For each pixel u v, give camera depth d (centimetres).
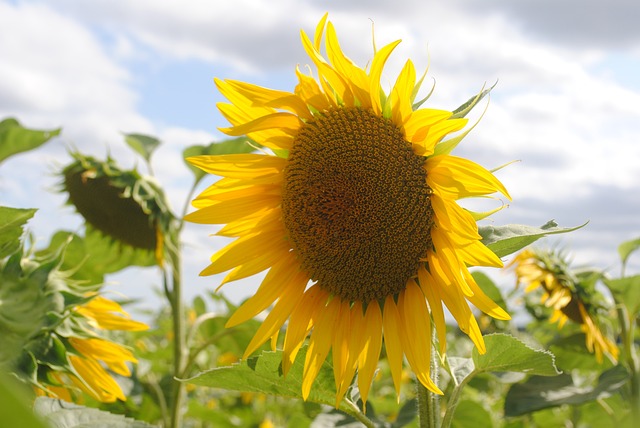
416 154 71
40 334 74
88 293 79
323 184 74
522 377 104
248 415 183
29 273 76
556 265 124
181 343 117
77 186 121
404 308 73
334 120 73
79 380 80
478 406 106
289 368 71
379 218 72
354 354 73
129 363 119
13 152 117
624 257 123
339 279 74
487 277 117
